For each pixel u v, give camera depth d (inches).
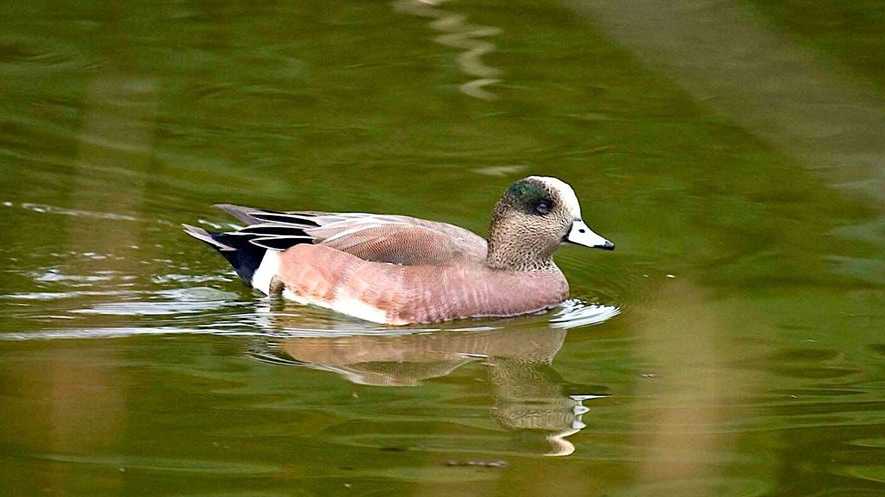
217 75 724.7
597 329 485.1
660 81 737.0
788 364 440.8
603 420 388.8
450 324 494.6
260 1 842.2
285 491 328.2
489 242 513.7
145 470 339.0
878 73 699.4
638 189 608.7
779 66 477.7
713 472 350.3
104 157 623.2
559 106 701.3
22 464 339.3
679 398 408.5
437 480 337.1
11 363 419.8
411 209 579.8
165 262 536.4
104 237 549.3
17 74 713.0
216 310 493.7
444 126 673.0
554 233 505.7
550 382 425.4
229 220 571.8
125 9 818.8
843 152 590.9
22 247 534.3
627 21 260.2
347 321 493.4
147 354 437.4
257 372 426.3
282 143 649.0
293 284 513.7
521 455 358.3
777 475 347.9
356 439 367.9
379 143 651.5
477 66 747.4
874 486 340.2
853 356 446.3
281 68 738.2
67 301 487.5
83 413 380.2
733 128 682.2
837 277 523.2
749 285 518.0
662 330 478.0
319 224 526.6
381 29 799.1
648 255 549.0
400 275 496.4
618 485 338.6
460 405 401.4
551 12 833.5
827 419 390.9
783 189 612.7
